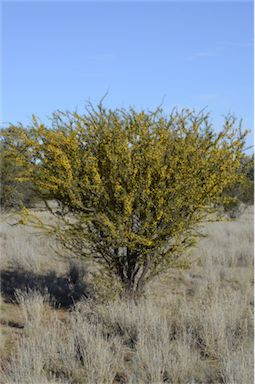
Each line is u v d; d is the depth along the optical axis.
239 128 8.27
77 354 6.28
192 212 8.18
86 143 8.17
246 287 9.91
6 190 16.44
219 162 8.11
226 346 6.41
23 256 11.87
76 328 6.85
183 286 10.12
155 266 8.62
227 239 15.53
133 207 8.01
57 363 6.06
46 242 13.64
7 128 8.44
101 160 8.02
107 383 5.55
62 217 8.47
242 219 24.75
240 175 8.50
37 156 8.16
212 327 6.78
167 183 7.97
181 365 5.78
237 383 5.45
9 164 16.58
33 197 9.07
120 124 8.09
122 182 7.88
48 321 7.83
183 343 6.31
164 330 6.73
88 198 8.16
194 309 7.68
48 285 9.89
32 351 6.00
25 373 5.49
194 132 8.16
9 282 10.26
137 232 8.19
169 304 8.53
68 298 9.31
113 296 8.25
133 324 7.11
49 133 7.97
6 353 6.50
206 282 9.88
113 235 7.84
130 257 8.52
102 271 8.70
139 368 5.80
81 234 8.20
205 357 6.47
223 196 8.75
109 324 7.33
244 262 12.55
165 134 7.96
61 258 12.30
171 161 7.87
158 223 8.23
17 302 8.90
